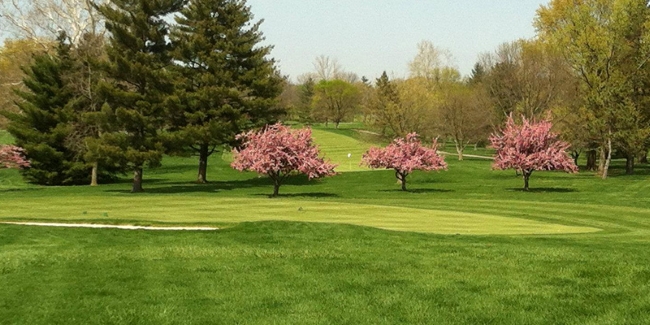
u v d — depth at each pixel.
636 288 9.80
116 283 10.47
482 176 58.44
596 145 59.03
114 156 45.44
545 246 15.36
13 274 11.18
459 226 21.59
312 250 14.02
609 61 53.22
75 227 19.53
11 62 75.44
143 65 46.56
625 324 8.12
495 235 18.41
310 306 9.01
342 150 89.06
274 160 38.28
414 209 28.11
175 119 54.41
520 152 44.34
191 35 54.91
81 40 55.16
